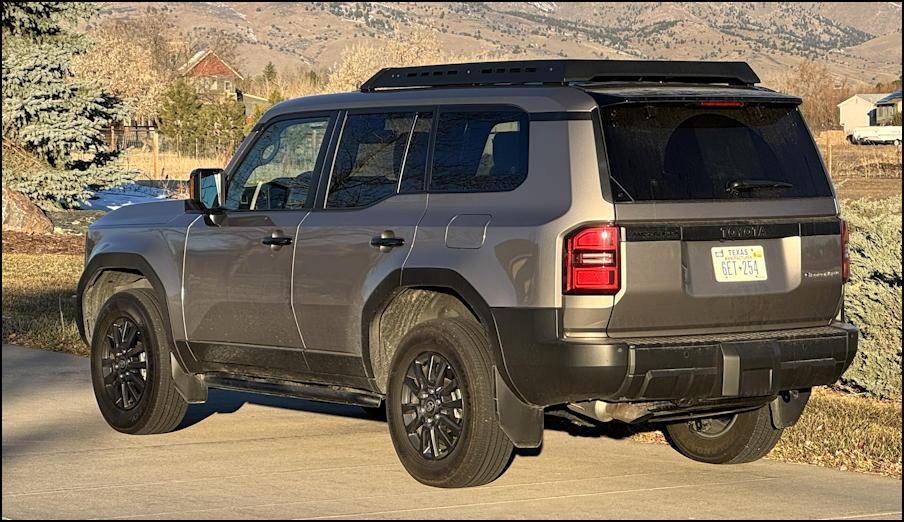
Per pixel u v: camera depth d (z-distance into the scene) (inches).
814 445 361.7
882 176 1937.7
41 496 305.0
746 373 294.7
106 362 394.0
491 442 303.1
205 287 367.6
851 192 1621.6
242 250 356.8
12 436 380.5
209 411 427.2
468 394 302.5
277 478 324.2
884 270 454.9
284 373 355.3
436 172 318.7
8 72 1309.1
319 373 344.2
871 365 459.5
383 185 328.8
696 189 296.8
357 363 330.6
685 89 308.7
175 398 378.9
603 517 284.5
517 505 295.3
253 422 405.7
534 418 300.7
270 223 350.9
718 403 304.8
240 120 2647.6
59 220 1304.1
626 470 335.6
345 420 409.7
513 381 295.0
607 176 288.5
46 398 442.9
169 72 4650.6
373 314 322.0
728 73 326.3
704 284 294.4
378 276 319.9
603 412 299.6
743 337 298.8
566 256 285.4
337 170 341.4
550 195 293.0
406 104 330.6
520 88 309.3
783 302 306.2
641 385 285.4
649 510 291.6
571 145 292.5
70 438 377.4
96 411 420.8
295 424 402.3
